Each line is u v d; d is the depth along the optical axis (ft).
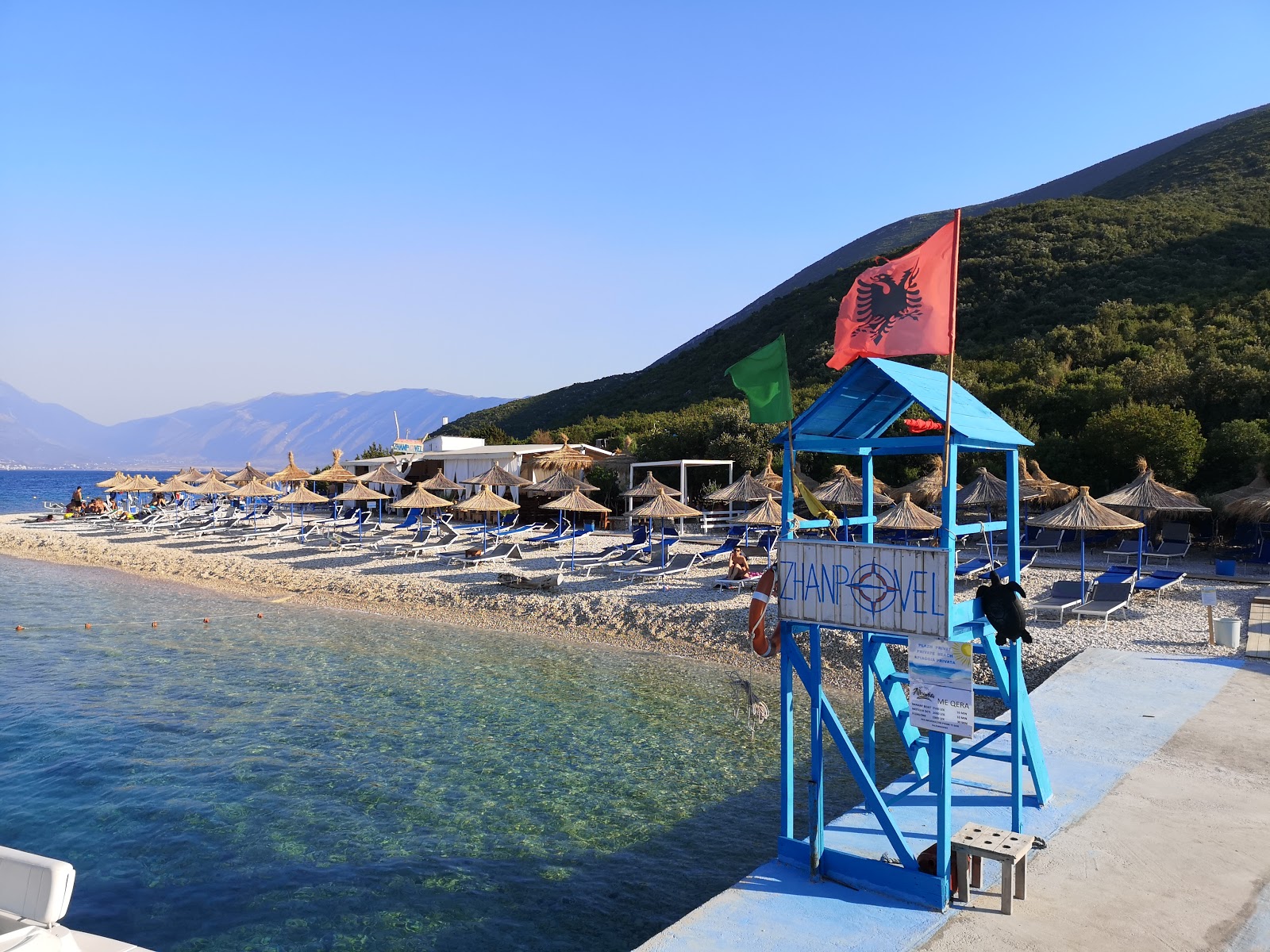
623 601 66.33
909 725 24.82
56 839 29.89
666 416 171.01
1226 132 247.50
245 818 31.40
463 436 188.14
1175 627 49.55
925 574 19.19
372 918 24.54
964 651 18.95
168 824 30.91
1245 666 40.88
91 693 48.19
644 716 42.57
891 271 20.99
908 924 18.49
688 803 31.99
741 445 122.21
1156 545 79.15
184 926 24.32
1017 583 22.39
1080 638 47.91
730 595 66.39
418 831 30.01
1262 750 29.35
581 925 23.94
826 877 20.99
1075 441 92.84
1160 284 146.92
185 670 53.16
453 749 38.27
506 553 87.86
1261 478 73.20
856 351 21.36
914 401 24.12
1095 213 188.75
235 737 40.32
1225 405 94.27
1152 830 22.99
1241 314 124.67
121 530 131.95
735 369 22.30
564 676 50.55
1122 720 32.76
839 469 78.64
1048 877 20.47
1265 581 62.13
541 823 30.42
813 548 21.09
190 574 93.81
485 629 64.28
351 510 152.25
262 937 23.70
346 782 34.60
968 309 165.37
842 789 32.89
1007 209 209.87
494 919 24.36
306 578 85.51
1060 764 28.12
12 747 39.17
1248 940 17.46
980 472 72.79
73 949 16.39
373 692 47.70
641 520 114.62
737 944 17.74
